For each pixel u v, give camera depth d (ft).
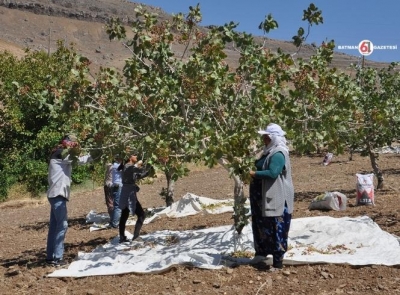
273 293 15.87
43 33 384.06
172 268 18.71
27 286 18.98
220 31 20.52
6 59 57.72
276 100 19.99
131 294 16.92
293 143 21.29
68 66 21.11
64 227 21.65
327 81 20.43
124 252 22.12
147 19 20.90
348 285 16.05
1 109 55.62
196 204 32.50
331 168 55.77
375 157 36.37
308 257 18.45
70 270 20.08
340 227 21.50
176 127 18.97
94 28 422.41
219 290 16.44
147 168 24.08
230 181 53.98
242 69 20.22
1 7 416.26
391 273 16.53
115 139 19.98
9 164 55.83
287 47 359.87
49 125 55.47
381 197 32.04
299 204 32.42
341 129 24.00
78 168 59.16
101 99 20.07
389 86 35.91
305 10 21.09
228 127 19.62
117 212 30.60
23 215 43.55
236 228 20.01
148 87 19.43
